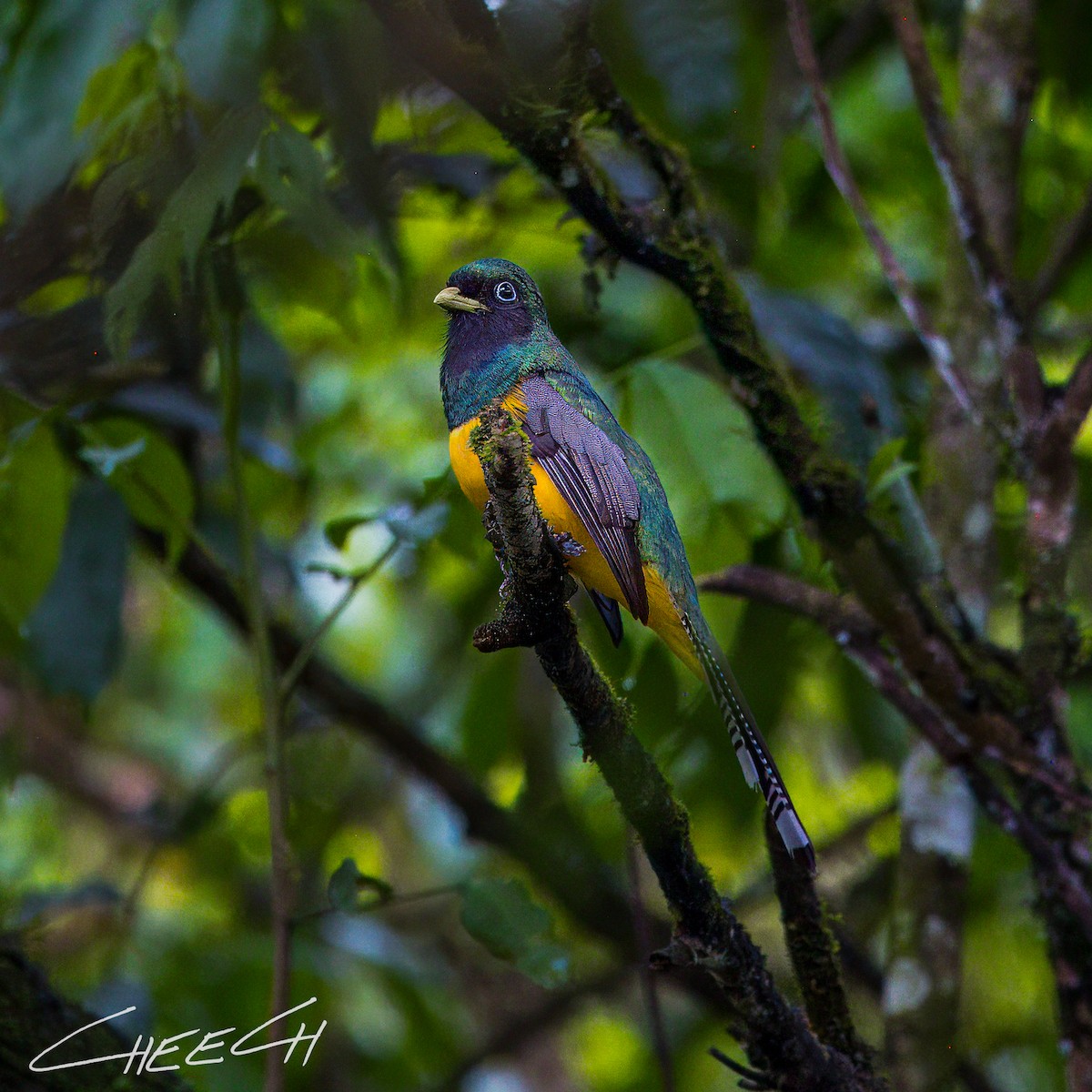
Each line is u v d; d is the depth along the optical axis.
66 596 10.62
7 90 8.41
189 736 17.92
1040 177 13.84
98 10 8.30
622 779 6.09
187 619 17.84
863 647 8.91
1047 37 12.95
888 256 9.30
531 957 7.84
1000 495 12.04
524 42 7.28
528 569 5.73
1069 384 9.09
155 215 8.94
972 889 13.21
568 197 7.54
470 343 9.25
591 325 13.12
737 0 9.98
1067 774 8.88
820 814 14.77
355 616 16.62
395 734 12.66
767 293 10.60
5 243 9.86
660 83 9.65
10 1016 7.25
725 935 6.34
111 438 9.74
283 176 8.08
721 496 9.38
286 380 11.25
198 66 8.30
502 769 14.32
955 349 10.47
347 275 10.24
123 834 17.12
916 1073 9.20
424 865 17.17
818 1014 7.28
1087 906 8.44
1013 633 13.10
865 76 13.90
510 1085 16.36
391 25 7.00
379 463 15.98
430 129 11.12
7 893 11.81
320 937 13.80
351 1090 13.73
